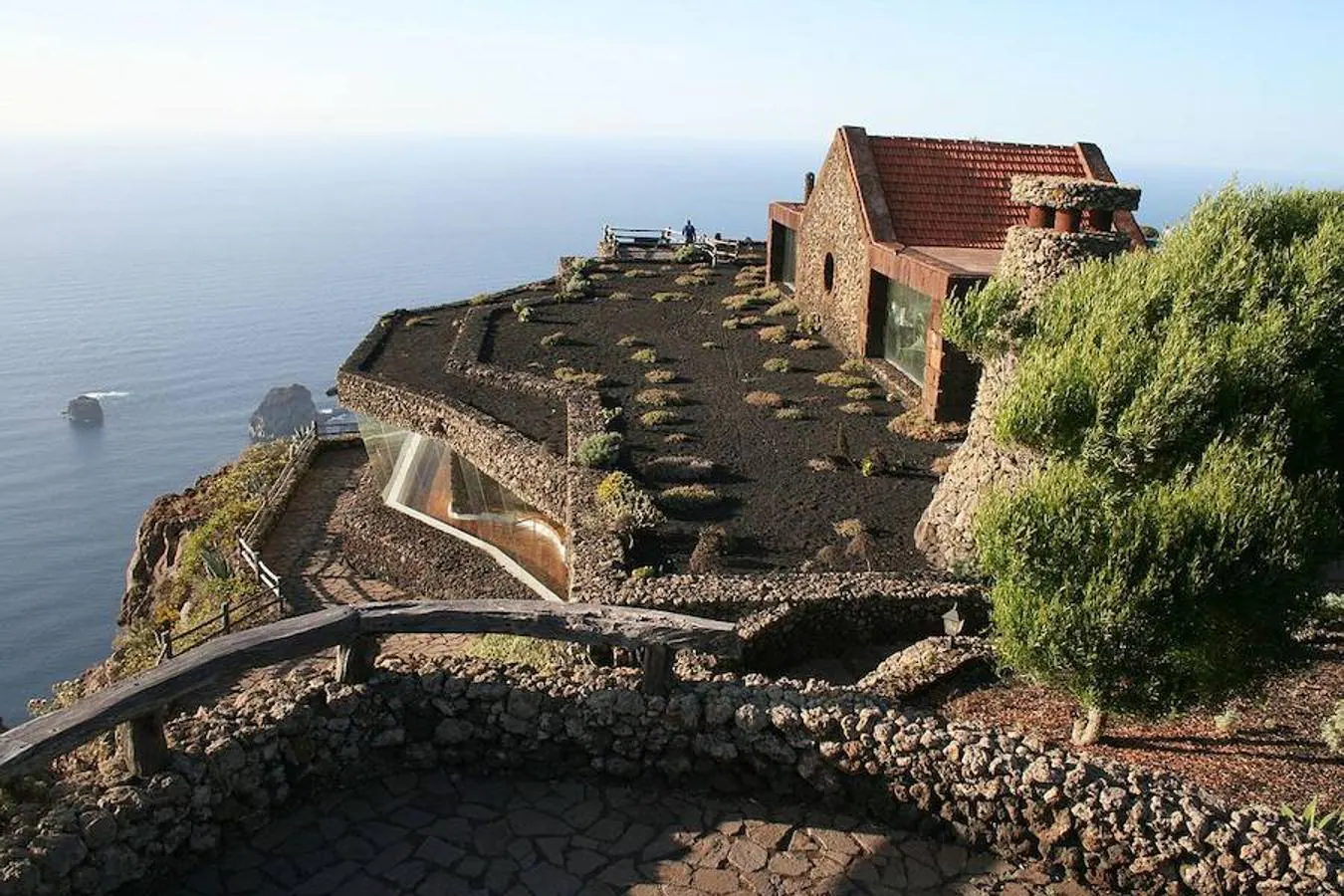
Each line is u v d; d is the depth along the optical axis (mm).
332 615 9195
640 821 9109
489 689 9711
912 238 30156
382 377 30344
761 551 18766
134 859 7590
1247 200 12922
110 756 9016
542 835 8836
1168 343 11305
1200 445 10945
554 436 25219
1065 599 9977
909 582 16688
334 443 37469
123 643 25266
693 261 52500
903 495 21750
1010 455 16703
